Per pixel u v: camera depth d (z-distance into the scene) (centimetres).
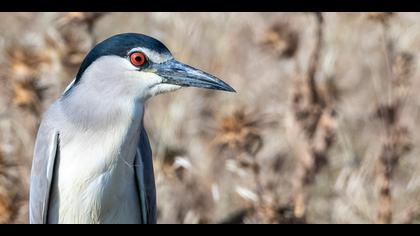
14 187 1227
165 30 1510
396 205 1341
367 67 1491
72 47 1255
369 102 1458
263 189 1270
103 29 1523
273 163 1367
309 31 1354
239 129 1235
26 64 1230
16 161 1241
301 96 1309
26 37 1453
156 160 1281
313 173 1304
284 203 1268
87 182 1009
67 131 1006
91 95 1009
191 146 1357
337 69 1454
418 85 1438
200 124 1391
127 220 1035
